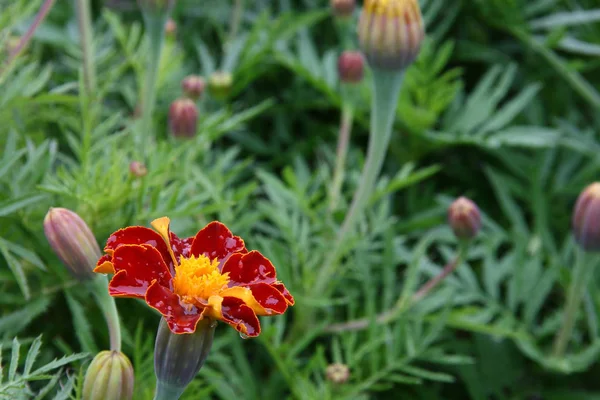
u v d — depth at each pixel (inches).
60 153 21.2
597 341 22.6
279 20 25.2
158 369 15.0
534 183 25.3
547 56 26.1
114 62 24.6
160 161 19.6
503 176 25.1
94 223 19.3
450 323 21.6
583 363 22.5
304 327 21.4
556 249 25.7
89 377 15.7
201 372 19.4
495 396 23.2
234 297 14.6
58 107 21.7
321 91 25.9
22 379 15.7
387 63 18.7
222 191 21.6
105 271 14.9
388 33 18.5
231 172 21.4
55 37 23.7
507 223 26.0
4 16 19.8
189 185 20.1
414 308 21.9
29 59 23.4
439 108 24.3
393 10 18.4
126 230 15.2
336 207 22.4
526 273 23.2
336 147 25.9
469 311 21.7
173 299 14.7
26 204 17.8
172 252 15.1
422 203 24.8
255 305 14.5
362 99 24.7
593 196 20.8
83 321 18.4
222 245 15.5
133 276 14.8
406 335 21.0
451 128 25.2
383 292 22.5
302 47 25.4
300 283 21.3
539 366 23.2
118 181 18.9
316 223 22.0
